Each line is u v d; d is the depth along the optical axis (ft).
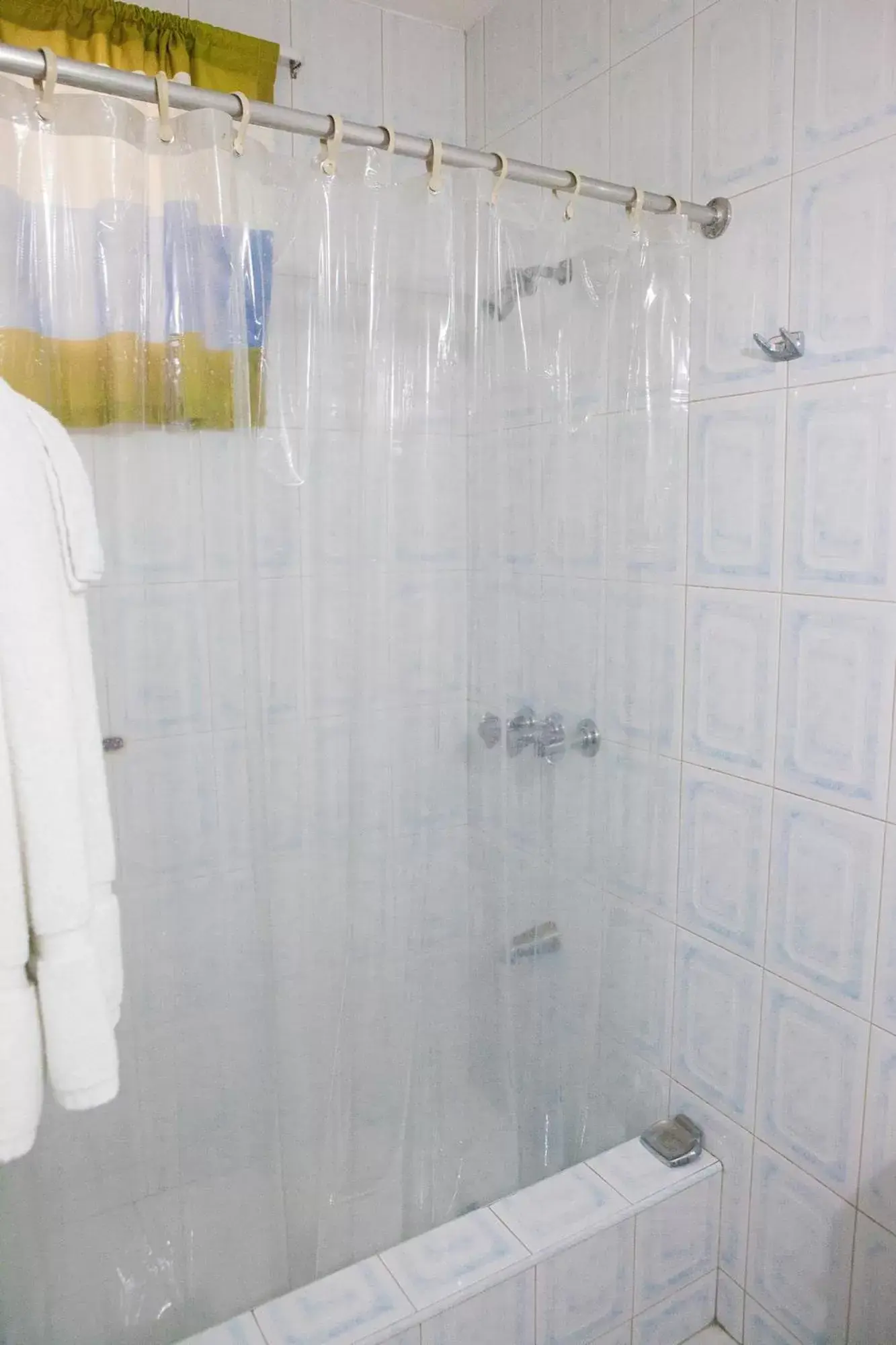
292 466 4.90
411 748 5.50
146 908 4.70
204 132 3.61
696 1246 5.19
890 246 3.82
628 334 4.95
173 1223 4.73
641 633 5.22
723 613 4.83
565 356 4.97
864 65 3.84
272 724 5.42
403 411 4.91
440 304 4.70
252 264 3.97
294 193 4.17
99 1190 4.54
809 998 4.57
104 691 4.36
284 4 5.81
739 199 4.50
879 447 3.95
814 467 4.25
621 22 5.14
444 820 5.68
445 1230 4.75
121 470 4.05
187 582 4.37
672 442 4.96
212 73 5.36
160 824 4.65
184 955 4.82
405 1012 5.61
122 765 4.48
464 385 4.91
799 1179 4.73
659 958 5.48
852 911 4.30
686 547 4.99
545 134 5.83
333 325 4.58
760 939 4.82
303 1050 5.84
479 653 5.49
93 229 3.52
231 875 4.87
